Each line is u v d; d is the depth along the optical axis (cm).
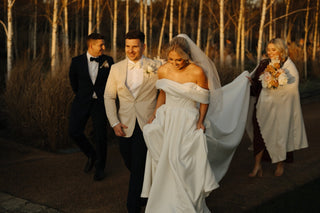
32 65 643
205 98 287
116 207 331
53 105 532
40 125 544
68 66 595
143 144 313
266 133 404
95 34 404
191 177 274
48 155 502
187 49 274
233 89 395
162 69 295
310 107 877
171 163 270
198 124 286
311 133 620
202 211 277
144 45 322
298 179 399
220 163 343
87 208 328
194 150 278
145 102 319
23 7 1450
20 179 402
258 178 408
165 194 276
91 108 404
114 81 324
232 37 2302
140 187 305
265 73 395
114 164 464
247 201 338
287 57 406
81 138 413
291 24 1975
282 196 343
